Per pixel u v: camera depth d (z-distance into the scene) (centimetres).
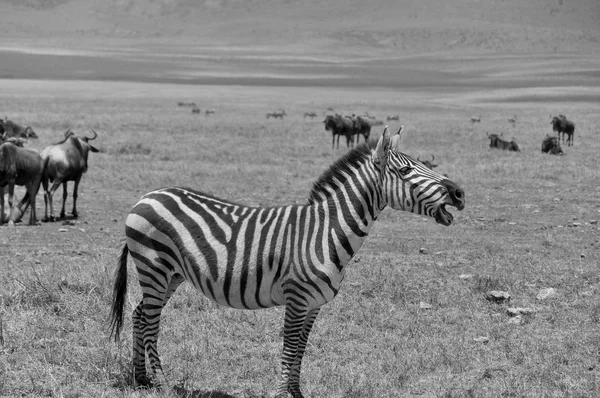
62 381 1067
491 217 2544
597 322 1367
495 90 13000
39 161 2380
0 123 4141
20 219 2420
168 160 4022
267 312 1403
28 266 1669
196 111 7781
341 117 5009
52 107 7575
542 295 1512
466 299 1497
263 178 3400
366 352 1221
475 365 1174
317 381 1098
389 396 1049
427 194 977
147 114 7275
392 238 2155
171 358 1169
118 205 2738
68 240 2094
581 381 1103
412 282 1608
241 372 1129
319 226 984
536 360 1190
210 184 3189
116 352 1168
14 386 1041
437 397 1048
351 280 1616
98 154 4144
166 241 1015
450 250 1984
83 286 1476
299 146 4966
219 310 1407
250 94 11800
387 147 998
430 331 1323
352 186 999
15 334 1229
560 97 11275
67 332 1268
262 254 978
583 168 3816
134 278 1528
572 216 2567
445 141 5281
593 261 1830
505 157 4378
